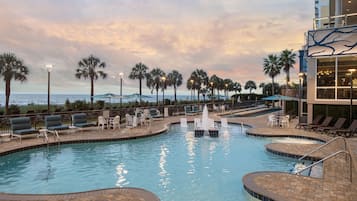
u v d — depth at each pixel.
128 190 5.58
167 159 9.54
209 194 6.24
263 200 5.32
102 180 7.34
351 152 8.98
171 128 17.23
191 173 7.91
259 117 23.25
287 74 42.56
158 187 6.76
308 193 5.38
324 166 7.40
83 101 24.58
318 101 15.16
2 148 9.82
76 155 10.13
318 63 15.08
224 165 8.73
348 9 17.77
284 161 9.05
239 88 78.25
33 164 8.93
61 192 6.48
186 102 39.59
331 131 13.05
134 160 9.42
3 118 13.51
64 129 13.12
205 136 14.14
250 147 11.41
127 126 15.82
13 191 6.55
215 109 31.14
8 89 22.12
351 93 13.37
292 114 23.86
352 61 14.14
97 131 14.48
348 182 6.05
